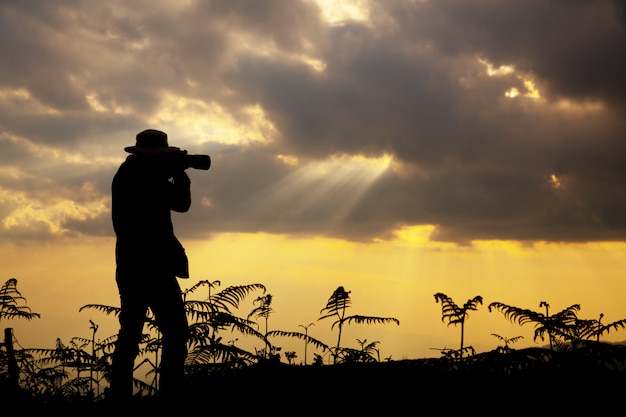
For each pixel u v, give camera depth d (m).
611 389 4.82
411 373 5.68
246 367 6.46
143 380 6.82
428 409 5.00
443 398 5.12
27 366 7.16
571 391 4.88
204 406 5.69
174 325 6.18
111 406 5.93
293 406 5.41
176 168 6.46
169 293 6.20
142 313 6.20
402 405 5.11
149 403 6.07
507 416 4.71
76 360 7.19
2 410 6.34
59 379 7.07
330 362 7.86
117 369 6.04
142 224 6.21
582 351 5.10
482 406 4.91
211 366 6.54
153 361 6.89
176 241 6.42
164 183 6.42
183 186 6.46
